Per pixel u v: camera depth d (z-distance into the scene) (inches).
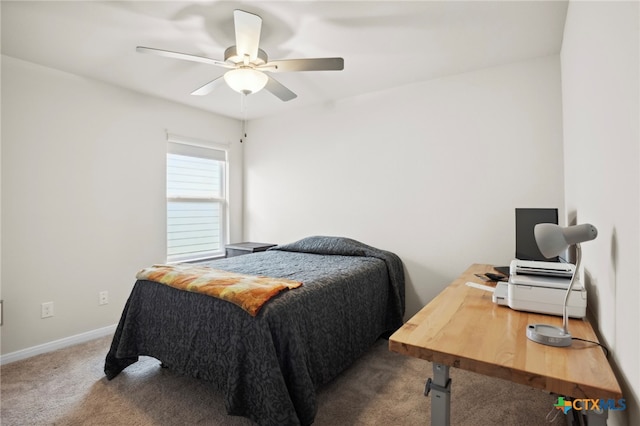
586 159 54.4
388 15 74.7
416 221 117.7
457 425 65.1
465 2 70.3
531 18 76.2
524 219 82.6
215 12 73.1
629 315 31.5
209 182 153.6
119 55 93.8
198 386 79.9
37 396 75.7
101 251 113.8
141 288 84.1
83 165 109.1
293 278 79.7
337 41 86.4
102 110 113.7
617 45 34.6
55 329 102.8
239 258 112.9
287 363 61.0
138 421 66.9
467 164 107.8
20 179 95.9
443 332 42.5
